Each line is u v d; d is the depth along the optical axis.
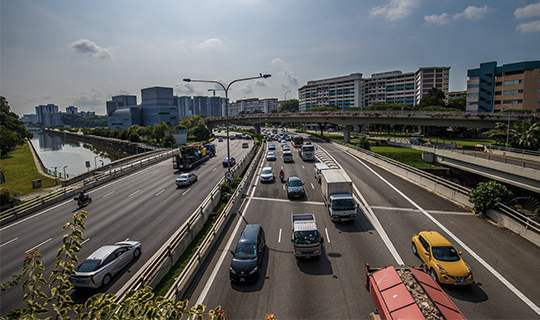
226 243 18.41
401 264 14.95
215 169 45.09
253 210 24.80
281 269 14.95
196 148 49.03
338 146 70.44
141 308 4.60
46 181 42.66
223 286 13.59
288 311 11.58
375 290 10.03
